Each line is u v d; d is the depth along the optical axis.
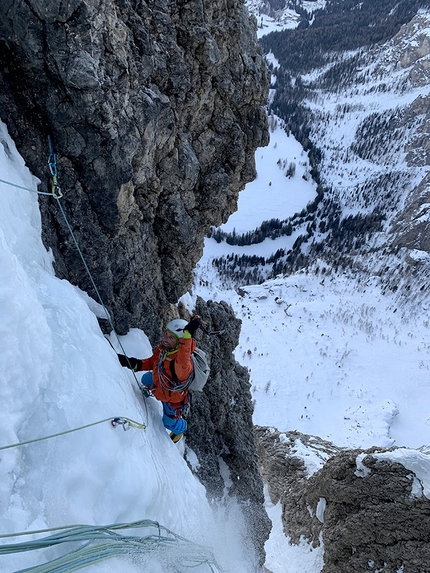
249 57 7.15
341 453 13.77
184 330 4.55
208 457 8.96
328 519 13.95
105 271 5.41
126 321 5.92
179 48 5.89
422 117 145.12
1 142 4.00
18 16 3.68
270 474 21.11
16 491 2.62
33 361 2.99
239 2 6.80
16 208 3.85
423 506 10.98
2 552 2.32
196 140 7.01
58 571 2.48
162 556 3.80
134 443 3.76
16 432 2.78
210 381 9.43
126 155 4.87
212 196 7.52
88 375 3.56
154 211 6.56
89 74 4.04
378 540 11.84
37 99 4.23
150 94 5.17
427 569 10.84
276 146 161.25
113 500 3.21
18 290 2.97
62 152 4.56
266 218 128.25
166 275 7.37
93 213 5.04
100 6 4.03
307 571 14.80
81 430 3.12
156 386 4.85
